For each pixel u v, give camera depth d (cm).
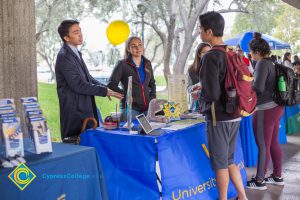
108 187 238
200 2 1009
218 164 247
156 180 222
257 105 332
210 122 247
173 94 318
